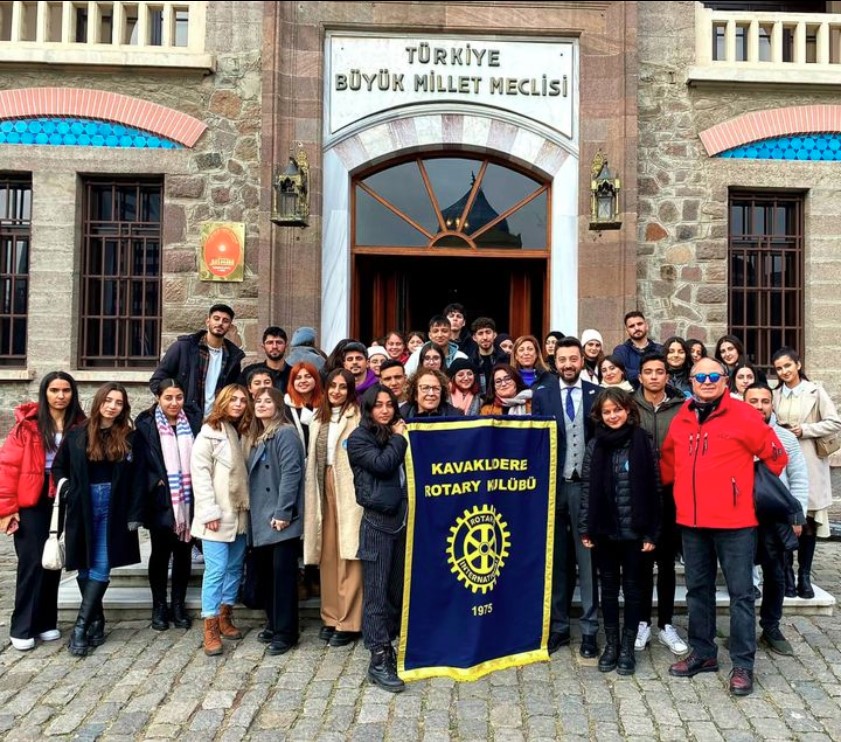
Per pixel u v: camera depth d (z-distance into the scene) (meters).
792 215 9.21
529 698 4.12
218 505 4.73
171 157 8.59
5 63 8.41
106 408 4.70
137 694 4.16
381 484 4.31
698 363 4.33
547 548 4.68
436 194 9.03
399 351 6.68
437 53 8.75
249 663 4.57
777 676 4.43
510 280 9.42
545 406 4.92
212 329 5.98
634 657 4.49
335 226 8.68
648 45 8.91
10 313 8.70
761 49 9.41
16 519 4.81
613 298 8.54
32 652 4.77
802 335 9.09
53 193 8.52
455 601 4.39
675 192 8.83
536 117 8.80
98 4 8.60
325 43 8.66
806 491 4.91
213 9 8.67
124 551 4.82
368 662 4.59
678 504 4.39
